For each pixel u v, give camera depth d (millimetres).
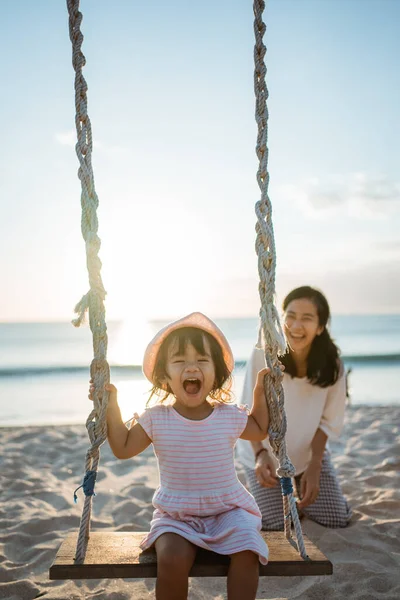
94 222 2428
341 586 2961
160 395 2809
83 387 13289
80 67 2438
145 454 5703
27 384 13906
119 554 2309
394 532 3596
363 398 10898
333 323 35656
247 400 3670
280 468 2516
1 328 36000
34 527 3773
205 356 2576
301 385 3689
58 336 30797
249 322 38312
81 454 5680
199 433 2490
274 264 2523
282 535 2557
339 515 3689
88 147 2441
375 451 5629
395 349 21891
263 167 2533
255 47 2566
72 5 2445
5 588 2986
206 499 2400
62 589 2971
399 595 2840
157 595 2168
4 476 4891
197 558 2248
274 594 2959
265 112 2549
